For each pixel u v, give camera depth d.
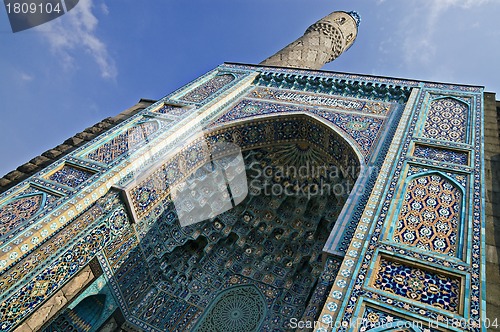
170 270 7.95
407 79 8.55
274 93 9.12
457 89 7.96
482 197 5.28
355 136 7.27
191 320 7.65
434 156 6.24
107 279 6.56
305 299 7.55
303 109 8.26
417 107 7.53
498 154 6.30
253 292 8.03
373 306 4.05
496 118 7.18
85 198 6.12
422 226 5.00
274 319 7.46
